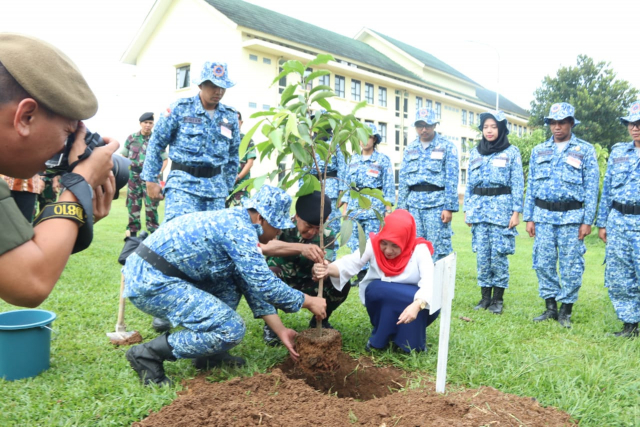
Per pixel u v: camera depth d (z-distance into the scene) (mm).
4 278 1058
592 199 4801
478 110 36094
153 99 23922
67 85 1102
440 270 2793
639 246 4383
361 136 2900
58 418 2461
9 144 1059
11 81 1022
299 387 2775
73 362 3246
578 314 5230
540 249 5047
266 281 2902
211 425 2354
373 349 3740
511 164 5344
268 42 20422
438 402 2656
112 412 2541
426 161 5906
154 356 2947
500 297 5355
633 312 4496
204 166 4184
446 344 2848
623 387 3066
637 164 4457
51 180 4902
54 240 1140
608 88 32219
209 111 4270
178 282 2896
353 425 2418
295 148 2863
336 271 3705
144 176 4305
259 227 3053
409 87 28297
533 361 3494
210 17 20891
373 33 32719
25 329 2945
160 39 23156
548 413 2646
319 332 3094
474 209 5473
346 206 6844
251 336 3922
